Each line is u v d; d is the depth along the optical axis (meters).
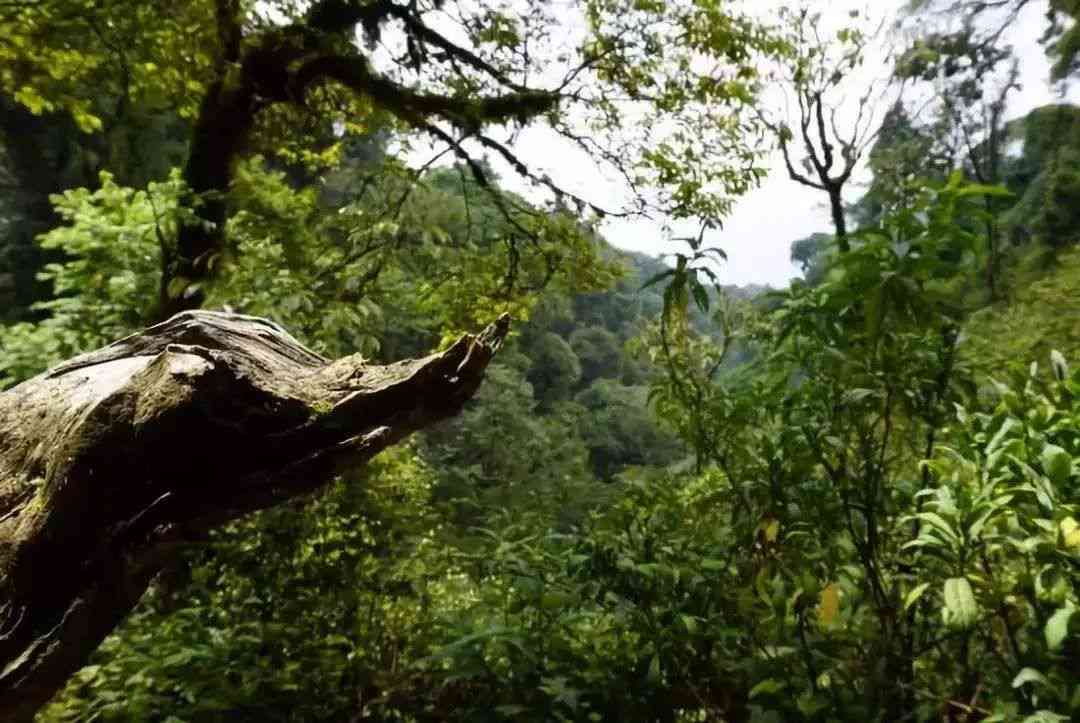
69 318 4.70
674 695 2.16
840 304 1.98
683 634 2.06
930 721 1.84
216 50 4.98
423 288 5.76
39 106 4.82
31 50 4.50
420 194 6.00
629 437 10.62
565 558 2.41
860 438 2.02
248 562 3.26
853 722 1.78
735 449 2.21
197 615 3.00
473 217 6.73
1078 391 1.63
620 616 2.19
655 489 2.49
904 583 1.99
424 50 5.79
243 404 1.00
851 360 1.92
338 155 7.23
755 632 2.10
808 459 2.03
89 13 4.34
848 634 1.96
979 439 1.66
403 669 2.90
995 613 1.70
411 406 1.04
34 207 9.19
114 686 2.53
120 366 1.18
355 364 1.11
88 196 5.14
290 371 1.11
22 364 4.52
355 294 4.91
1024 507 1.56
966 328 2.02
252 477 1.01
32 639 0.99
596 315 14.67
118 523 1.00
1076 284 3.59
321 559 3.26
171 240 4.87
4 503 1.07
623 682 2.17
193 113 5.57
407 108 5.61
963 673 1.81
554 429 9.74
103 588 1.01
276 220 5.49
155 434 0.97
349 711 2.74
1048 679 1.51
